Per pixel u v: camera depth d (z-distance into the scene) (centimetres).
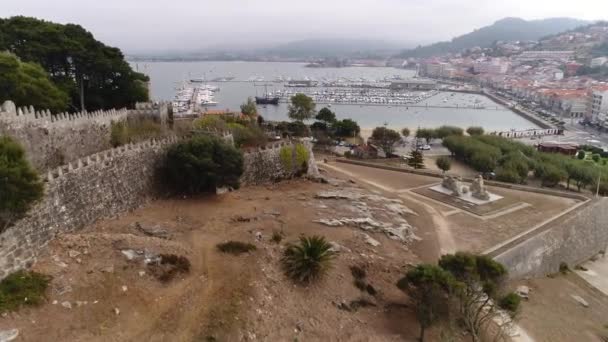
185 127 8650
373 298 4284
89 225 4338
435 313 3847
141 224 4666
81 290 3142
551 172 11106
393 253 5256
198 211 5419
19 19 7662
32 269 3212
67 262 3412
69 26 8175
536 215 7212
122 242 3853
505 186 8900
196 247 4259
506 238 6212
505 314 4562
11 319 2698
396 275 4769
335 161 10800
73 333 2777
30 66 6094
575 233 7138
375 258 4966
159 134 7094
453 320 3906
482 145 13375
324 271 4216
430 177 9312
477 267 4516
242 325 3247
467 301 3997
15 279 3002
